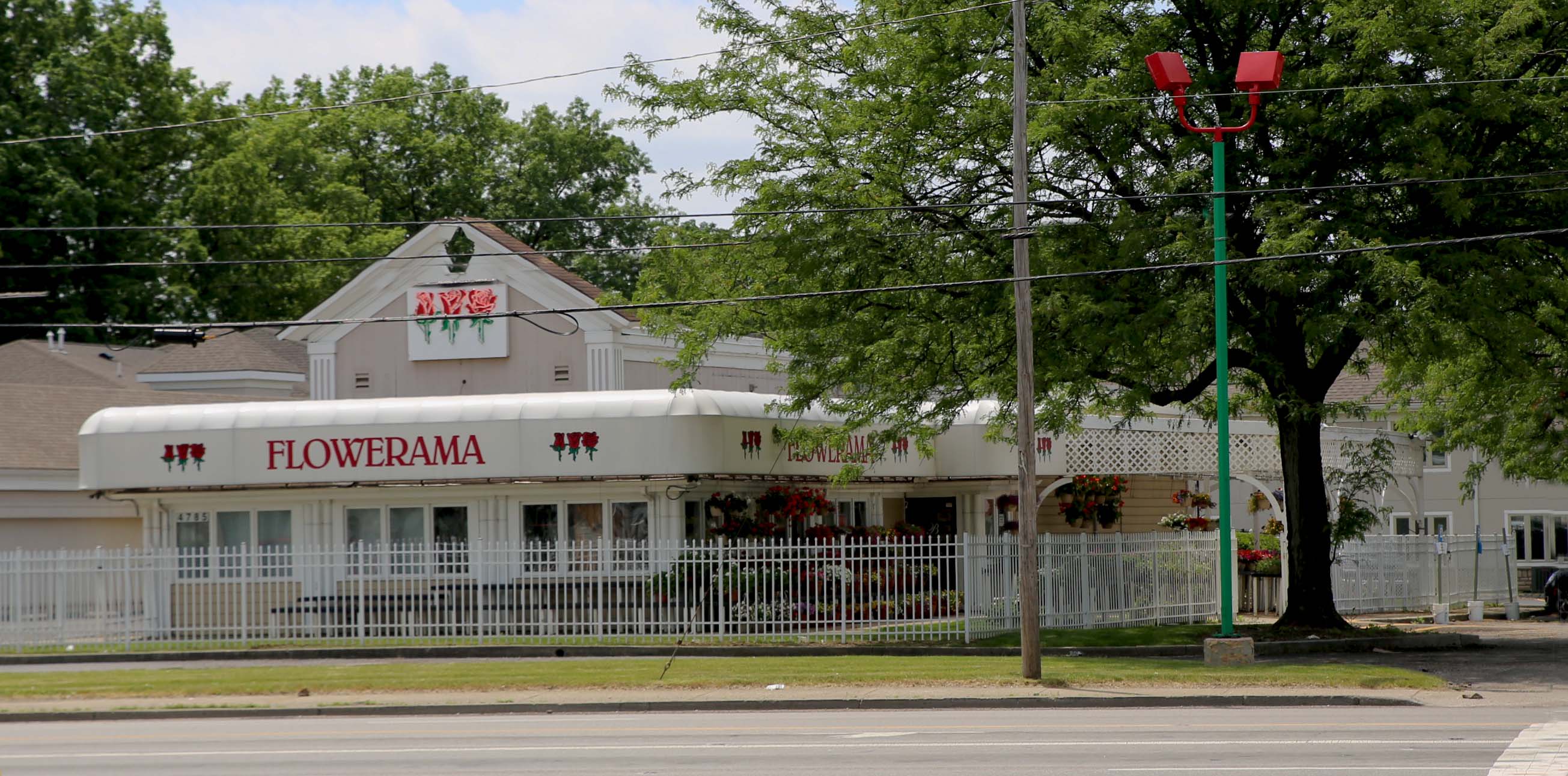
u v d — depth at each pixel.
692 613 28.12
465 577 30.33
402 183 74.94
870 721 18.94
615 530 30.62
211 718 20.98
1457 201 23.81
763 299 24.67
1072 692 21.30
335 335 37.38
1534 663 25.39
